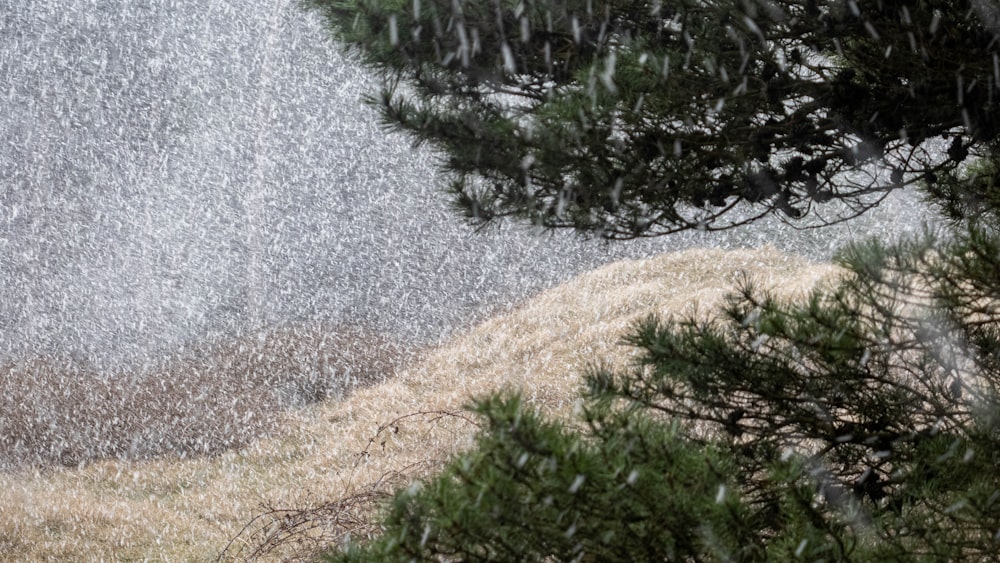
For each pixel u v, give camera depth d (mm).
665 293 26953
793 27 6781
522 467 4484
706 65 6746
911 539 5305
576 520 4566
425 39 7449
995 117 6383
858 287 5902
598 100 6703
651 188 7051
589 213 7348
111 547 17531
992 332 6035
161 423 26703
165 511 19984
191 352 35312
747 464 6125
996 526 5074
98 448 25031
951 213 8461
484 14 7305
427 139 7434
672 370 6582
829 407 6312
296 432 24922
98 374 32750
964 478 5520
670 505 4641
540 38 7379
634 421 5125
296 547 14547
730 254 29453
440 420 21656
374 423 23344
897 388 6164
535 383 22344
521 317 28594
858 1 6277
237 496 20547
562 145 6832
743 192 7172
